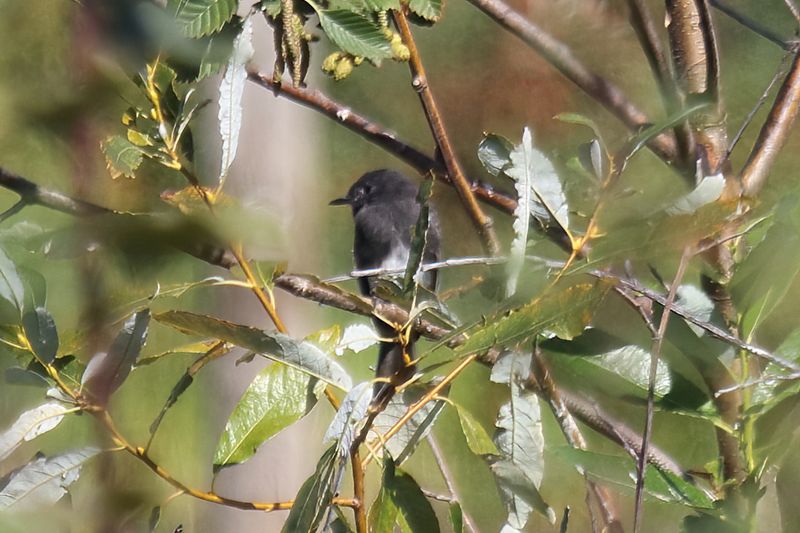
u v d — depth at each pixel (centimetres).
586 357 374
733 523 334
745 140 1035
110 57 298
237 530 803
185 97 320
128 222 301
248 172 768
